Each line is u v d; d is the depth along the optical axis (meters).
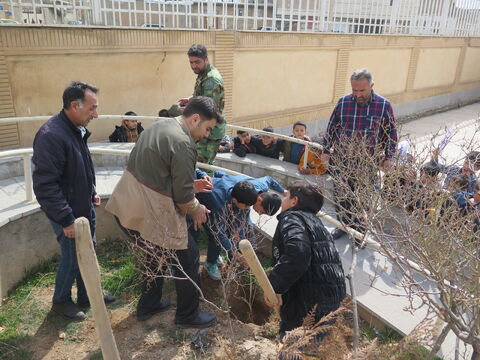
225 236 3.05
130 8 5.95
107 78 5.94
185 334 2.81
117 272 3.54
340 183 2.70
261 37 7.81
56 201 2.53
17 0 4.93
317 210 2.38
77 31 5.40
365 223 2.32
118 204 2.53
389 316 2.90
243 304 3.51
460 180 2.55
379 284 3.32
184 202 2.46
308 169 5.45
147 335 2.79
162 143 2.39
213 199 3.13
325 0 8.87
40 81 5.27
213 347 2.69
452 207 2.03
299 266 2.09
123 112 6.26
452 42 13.56
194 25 6.85
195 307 2.86
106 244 4.12
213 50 7.11
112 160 5.33
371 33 10.25
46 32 5.13
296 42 8.52
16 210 3.45
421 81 12.94
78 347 2.73
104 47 5.72
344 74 9.93
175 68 6.71
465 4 13.59
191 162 2.42
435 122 11.88
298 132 5.82
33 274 3.53
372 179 2.73
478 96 16.41
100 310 1.30
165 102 6.74
